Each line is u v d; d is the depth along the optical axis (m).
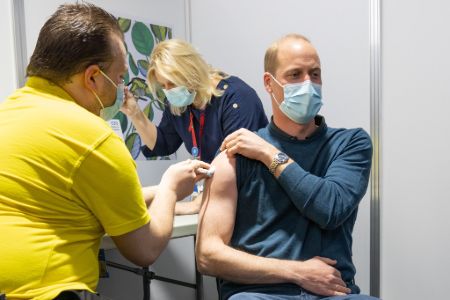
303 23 2.30
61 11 1.03
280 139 1.38
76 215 0.95
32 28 2.16
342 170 1.28
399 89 1.97
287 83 1.35
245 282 1.21
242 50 2.61
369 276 2.06
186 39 2.87
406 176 1.96
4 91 2.07
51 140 0.91
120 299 2.48
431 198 1.89
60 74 1.00
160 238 1.09
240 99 1.97
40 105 0.95
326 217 1.19
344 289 1.19
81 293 0.90
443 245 1.85
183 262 2.78
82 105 1.05
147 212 1.06
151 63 2.04
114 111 1.19
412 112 1.94
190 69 1.94
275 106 1.41
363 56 2.08
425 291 1.91
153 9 2.68
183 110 2.11
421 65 1.91
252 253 1.27
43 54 1.00
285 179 1.22
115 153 0.96
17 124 0.92
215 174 1.32
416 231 1.93
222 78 2.06
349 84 2.13
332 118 2.20
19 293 0.86
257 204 1.30
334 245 1.27
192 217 1.64
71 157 0.91
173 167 1.27
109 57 1.03
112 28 1.05
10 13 2.09
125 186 0.97
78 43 0.99
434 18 1.87
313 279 1.18
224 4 2.69
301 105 1.33
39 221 0.91
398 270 1.98
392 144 2.00
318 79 1.39
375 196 2.04
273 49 1.42
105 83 1.05
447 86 1.84
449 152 1.83
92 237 1.00
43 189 0.90
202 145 2.09
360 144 1.33
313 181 1.21
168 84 1.98
